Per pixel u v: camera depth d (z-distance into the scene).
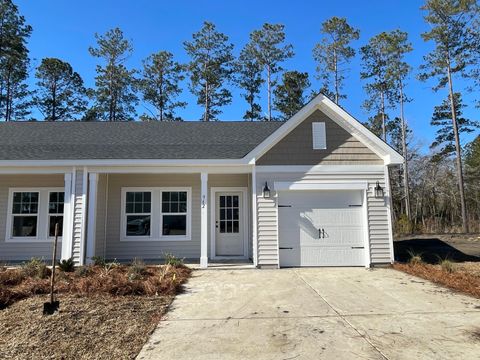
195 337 5.02
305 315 5.96
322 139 10.88
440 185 31.23
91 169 10.88
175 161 10.62
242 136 13.48
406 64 31.53
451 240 15.47
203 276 9.22
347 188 10.70
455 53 26.50
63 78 35.19
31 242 12.27
